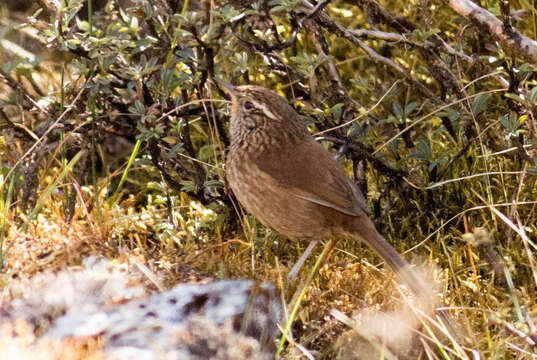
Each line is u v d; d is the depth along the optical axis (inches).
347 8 551.2
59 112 411.2
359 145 414.3
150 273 337.4
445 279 379.9
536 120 394.6
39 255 365.4
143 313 313.7
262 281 358.6
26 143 430.3
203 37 378.9
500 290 376.5
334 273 374.6
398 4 534.9
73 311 311.1
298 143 366.3
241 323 320.5
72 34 389.4
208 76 413.7
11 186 387.2
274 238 415.5
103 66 381.7
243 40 390.3
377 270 377.7
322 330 334.3
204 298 328.2
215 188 417.4
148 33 450.6
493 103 489.4
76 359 286.4
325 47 422.0
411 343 328.8
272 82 511.8
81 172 447.2
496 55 450.9
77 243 370.0
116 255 372.8
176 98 402.9
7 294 327.6
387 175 429.1
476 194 403.2
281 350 319.0
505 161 434.9
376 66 524.7
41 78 498.9
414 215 444.5
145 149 428.5
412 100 509.0
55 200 437.4
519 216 421.7
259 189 362.9
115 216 407.5
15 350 285.3
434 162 412.2
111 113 401.1
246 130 369.4
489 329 350.0
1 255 356.8
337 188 357.1
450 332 332.8
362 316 340.5
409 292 365.7
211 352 304.5
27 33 513.3
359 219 359.9
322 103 414.9
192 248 384.5
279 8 380.8
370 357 320.2
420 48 410.9
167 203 416.8
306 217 360.8
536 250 399.2
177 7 415.2
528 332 312.5
